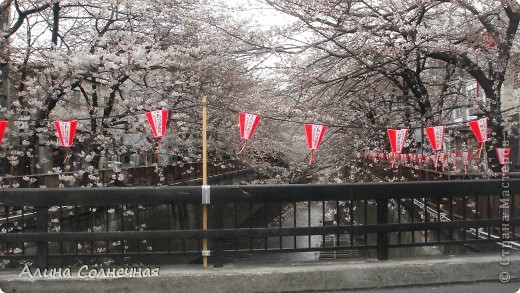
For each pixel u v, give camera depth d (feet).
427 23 36.52
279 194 16.03
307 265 16.29
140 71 33.55
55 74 30.01
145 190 15.52
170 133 45.73
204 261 16.25
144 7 36.40
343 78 31.19
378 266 15.93
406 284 15.92
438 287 15.92
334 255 26.32
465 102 39.42
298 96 33.37
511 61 32.55
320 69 34.88
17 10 32.53
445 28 30.99
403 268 15.94
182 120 39.88
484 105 31.30
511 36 29.76
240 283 15.34
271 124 42.65
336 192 16.26
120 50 34.47
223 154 54.95
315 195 16.19
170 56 33.99
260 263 16.85
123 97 37.35
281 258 34.55
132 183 46.06
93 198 15.51
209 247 18.06
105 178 38.83
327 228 16.17
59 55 29.27
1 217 27.86
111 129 37.19
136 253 15.94
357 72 31.24
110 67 29.40
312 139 20.71
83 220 31.14
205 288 15.26
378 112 40.86
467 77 40.22
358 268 15.79
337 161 38.96
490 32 30.17
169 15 36.91
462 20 32.55
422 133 34.58
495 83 30.94
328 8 30.60
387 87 44.45
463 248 25.61
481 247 23.57
